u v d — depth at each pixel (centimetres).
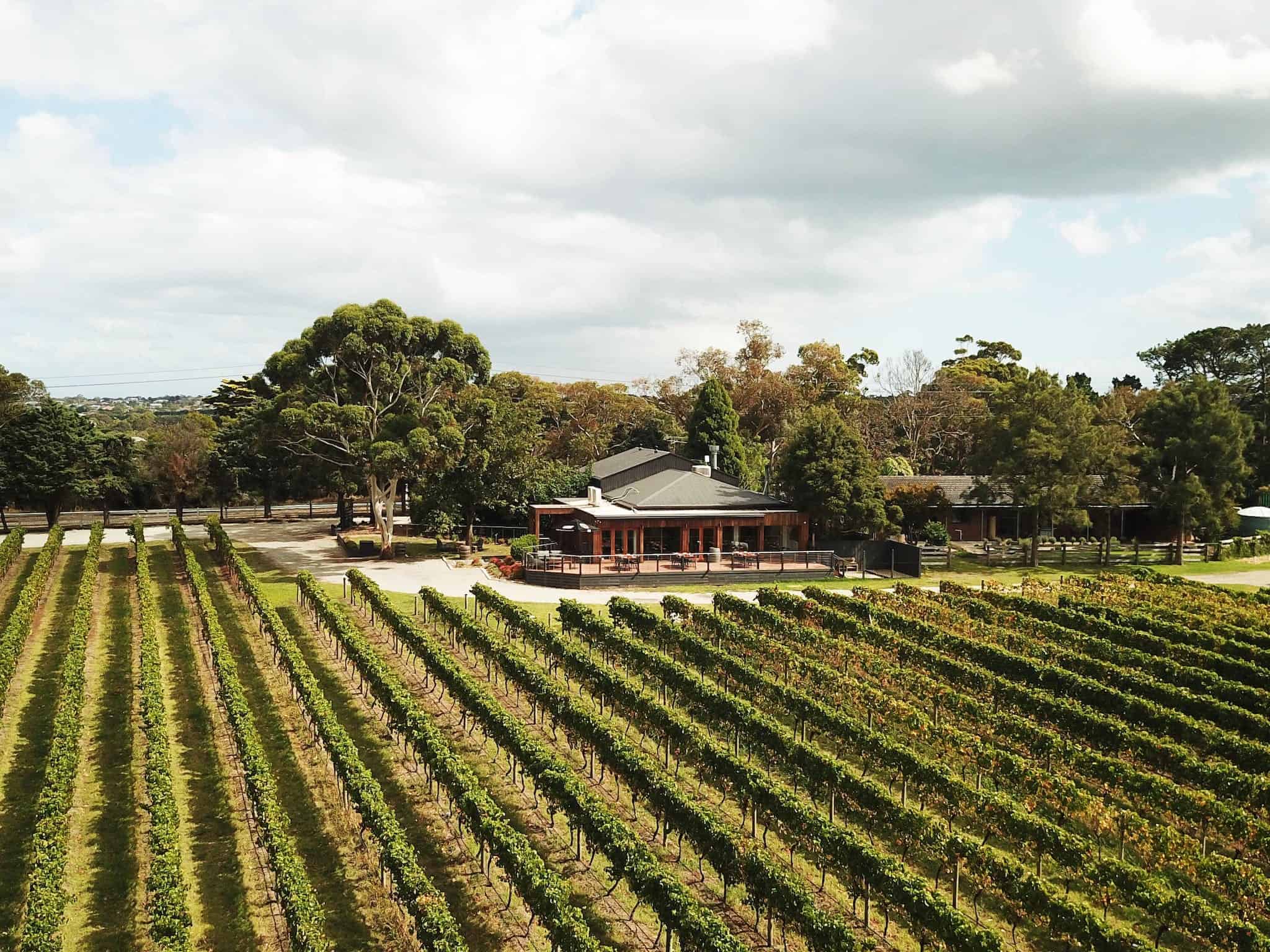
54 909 1580
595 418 9344
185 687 2961
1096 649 3303
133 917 1736
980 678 2847
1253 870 1783
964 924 1547
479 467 5541
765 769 2408
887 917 1709
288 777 2336
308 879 1809
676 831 2022
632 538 5453
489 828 1819
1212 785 2217
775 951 1677
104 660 3284
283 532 7162
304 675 2691
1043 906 1652
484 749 2541
